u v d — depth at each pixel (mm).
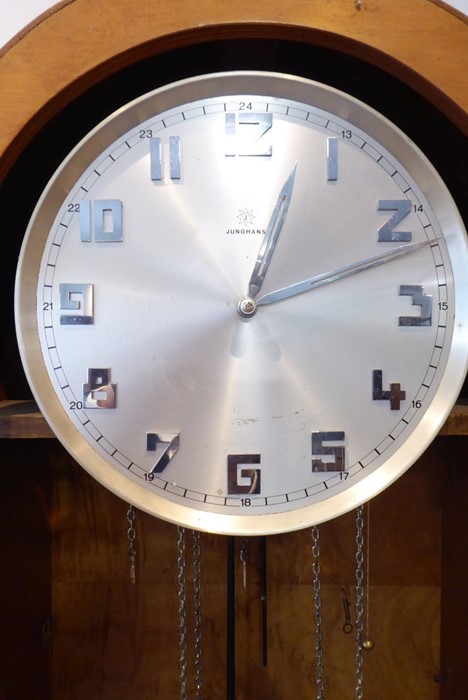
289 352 371
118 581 489
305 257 370
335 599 489
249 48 411
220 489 372
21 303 357
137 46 352
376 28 355
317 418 374
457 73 357
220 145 366
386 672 490
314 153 369
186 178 367
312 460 373
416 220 372
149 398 370
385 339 373
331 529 489
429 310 372
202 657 488
